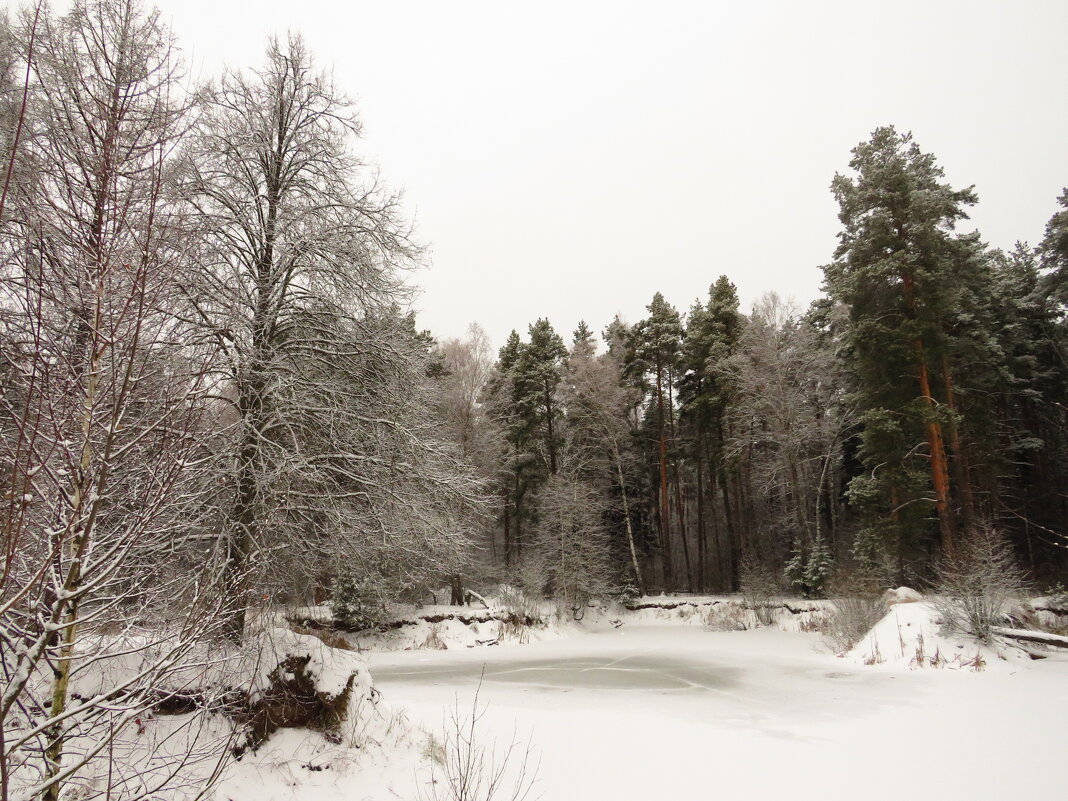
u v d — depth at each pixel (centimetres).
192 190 856
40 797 309
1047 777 720
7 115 465
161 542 416
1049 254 2858
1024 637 1565
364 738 805
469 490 1123
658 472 4322
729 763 808
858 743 886
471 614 2566
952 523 2233
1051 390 3044
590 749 871
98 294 350
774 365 3034
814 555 2881
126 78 423
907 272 2342
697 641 2422
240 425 786
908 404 2362
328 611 2317
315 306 1069
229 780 641
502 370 4059
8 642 293
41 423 345
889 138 2559
